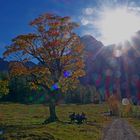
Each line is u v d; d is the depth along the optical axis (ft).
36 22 202.08
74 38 206.69
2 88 213.66
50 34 201.05
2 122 201.77
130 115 414.00
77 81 215.10
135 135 161.38
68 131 151.94
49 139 119.03
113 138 145.07
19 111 368.89
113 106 424.05
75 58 208.33
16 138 119.44
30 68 201.98
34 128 157.99
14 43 200.34
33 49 202.18
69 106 585.63
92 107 589.32
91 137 141.59
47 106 521.65
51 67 207.00
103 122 250.98
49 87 211.82
